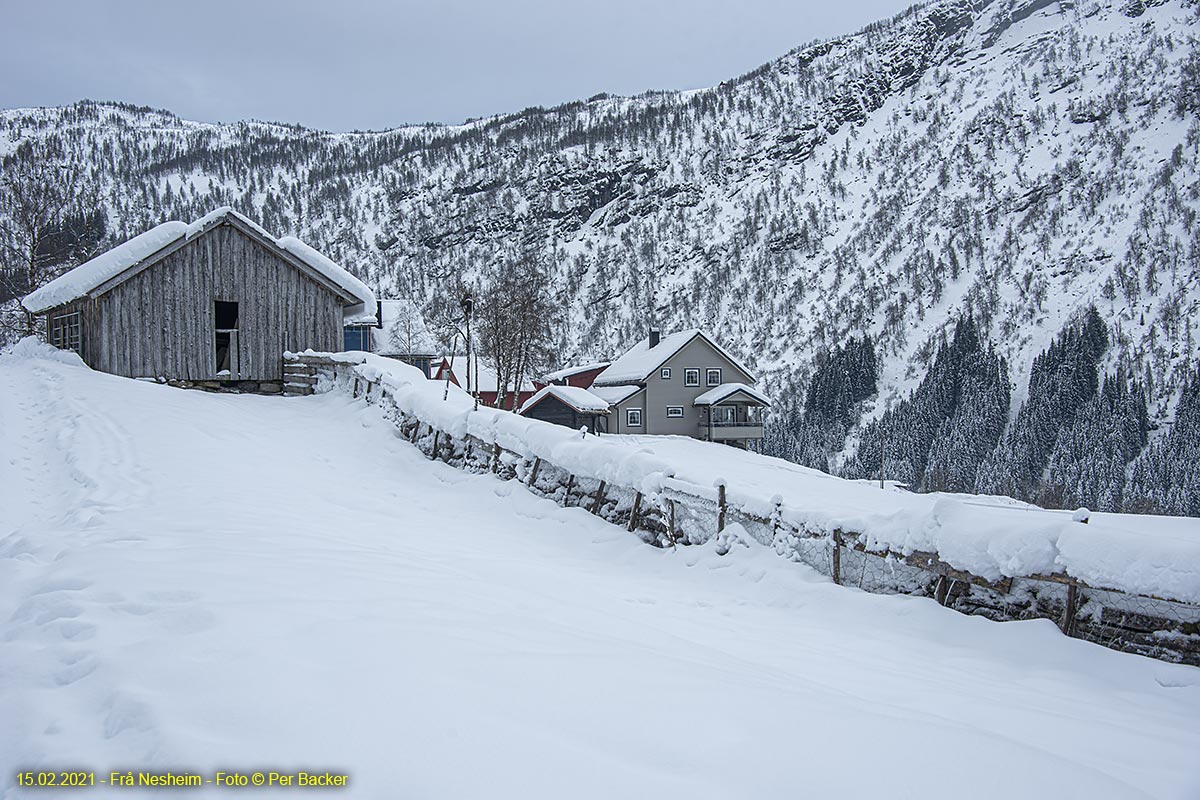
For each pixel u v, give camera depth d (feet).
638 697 11.10
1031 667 21.67
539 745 9.12
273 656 11.56
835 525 30.09
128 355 70.13
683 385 197.47
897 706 14.75
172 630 13.05
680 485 36.11
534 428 45.70
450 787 8.06
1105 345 376.89
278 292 76.54
